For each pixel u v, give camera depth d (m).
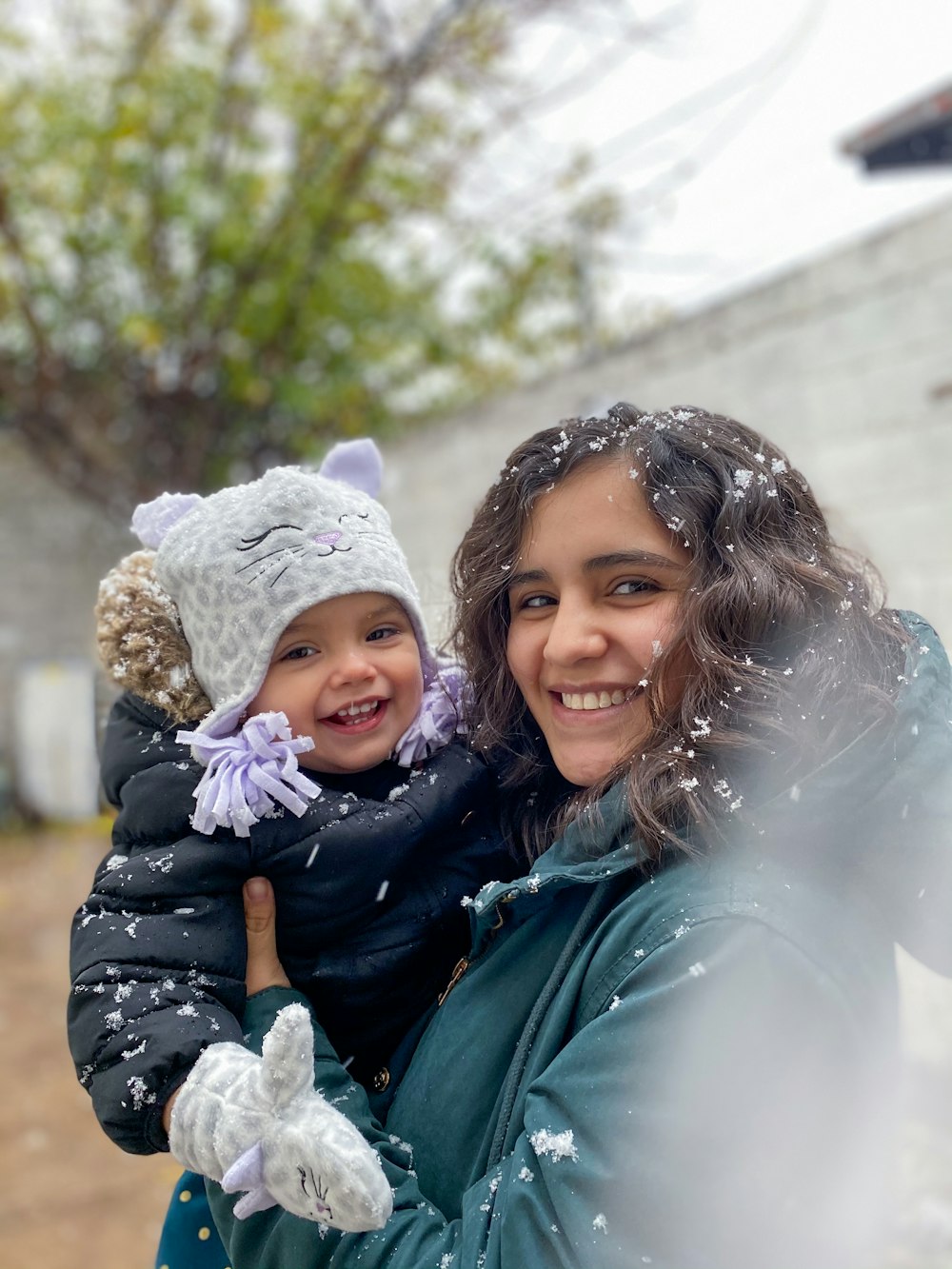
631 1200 1.04
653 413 1.41
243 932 1.35
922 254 4.03
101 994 1.26
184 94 7.62
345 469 1.69
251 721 1.40
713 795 1.19
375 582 1.47
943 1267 2.51
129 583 1.54
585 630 1.30
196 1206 1.49
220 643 1.44
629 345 5.38
